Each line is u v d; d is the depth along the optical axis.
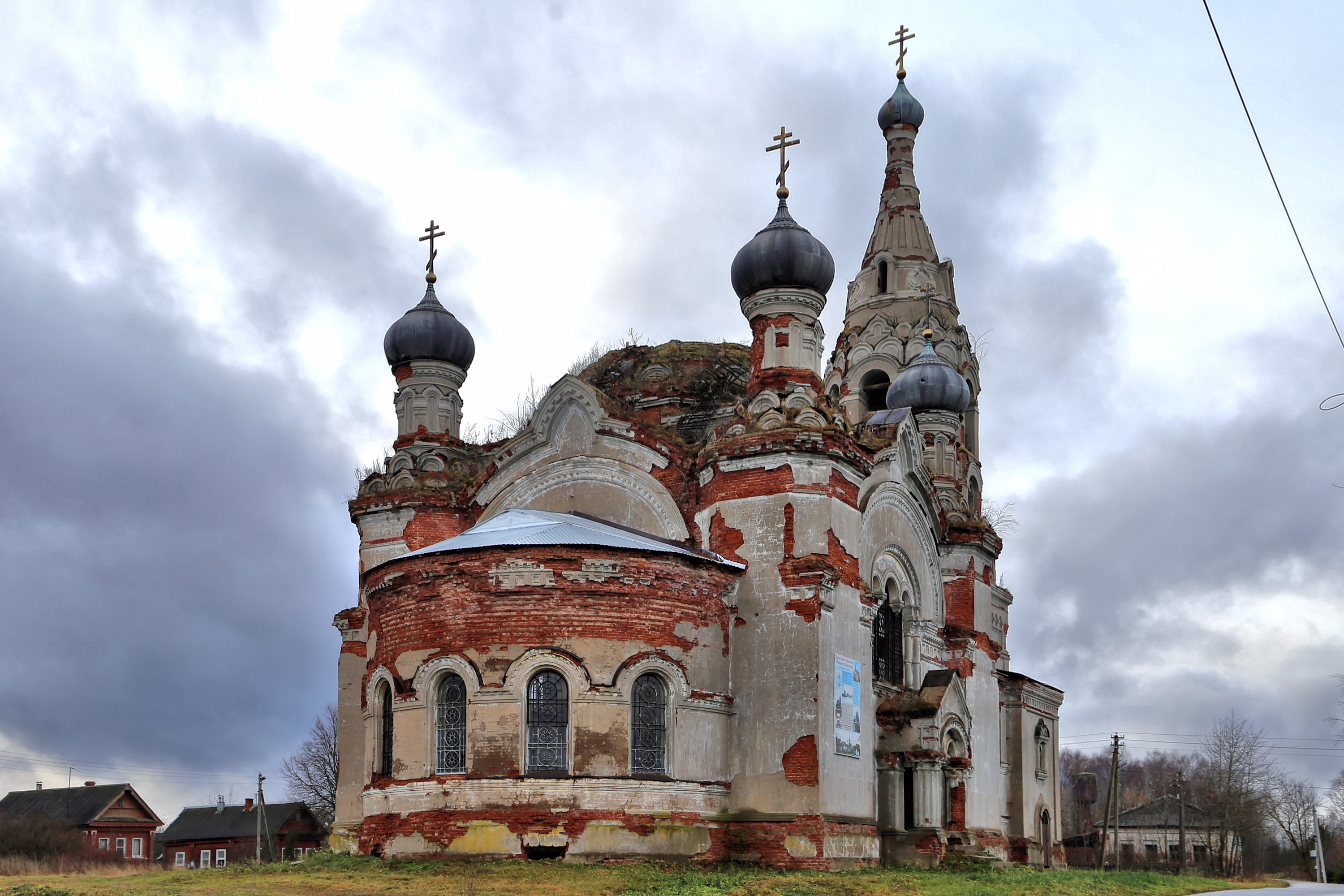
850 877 27.66
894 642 37.53
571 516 34.31
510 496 36.91
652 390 41.44
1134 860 88.56
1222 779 81.50
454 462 39.19
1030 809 46.59
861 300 53.06
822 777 30.38
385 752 31.45
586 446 36.06
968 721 38.06
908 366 45.50
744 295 35.16
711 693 30.77
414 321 39.69
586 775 28.52
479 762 28.69
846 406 50.97
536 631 29.14
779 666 31.08
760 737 30.92
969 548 41.47
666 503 34.44
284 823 81.19
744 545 32.19
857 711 32.69
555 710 29.08
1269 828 93.56
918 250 52.84
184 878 27.09
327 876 26.42
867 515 35.75
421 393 39.59
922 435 43.72
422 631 30.06
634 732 29.58
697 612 30.80
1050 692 49.50
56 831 65.94
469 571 29.64
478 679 29.06
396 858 28.84
